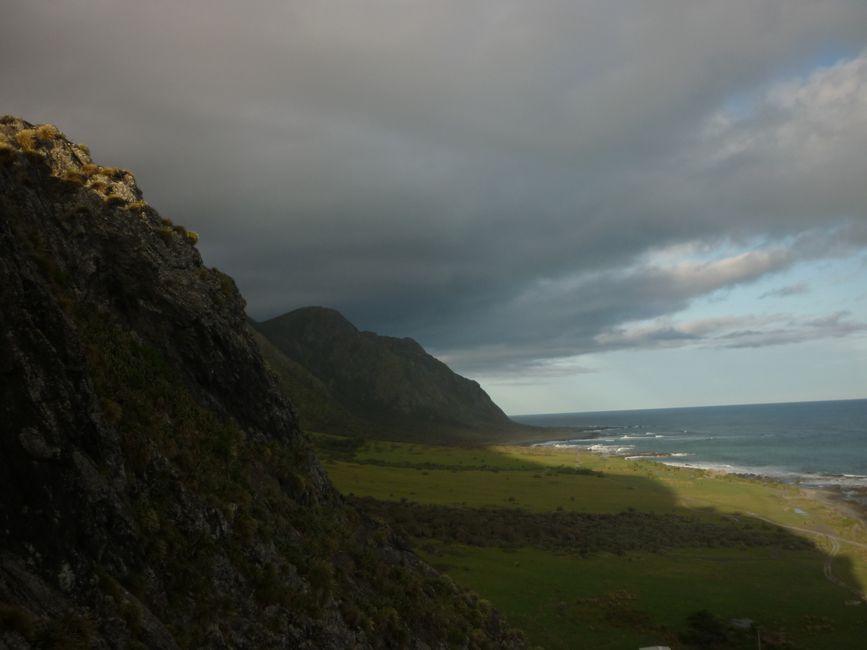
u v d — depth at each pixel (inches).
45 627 445.7
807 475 5846.5
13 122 1033.5
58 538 509.7
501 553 2605.8
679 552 2849.4
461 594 1429.6
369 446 7175.2
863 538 3186.5
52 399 552.4
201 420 932.6
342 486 3868.1
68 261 904.3
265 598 747.4
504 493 4254.4
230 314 1235.2
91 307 894.4
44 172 990.4
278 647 706.8
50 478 519.2
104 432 634.8
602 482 5039.4
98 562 545.6
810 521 3651.6
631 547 2896.2
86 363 629.0
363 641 876.6
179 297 1083.9
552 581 2251.5
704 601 2114.9
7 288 551.8
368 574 1104.8
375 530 1369.3
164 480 717.3
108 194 1072.2
